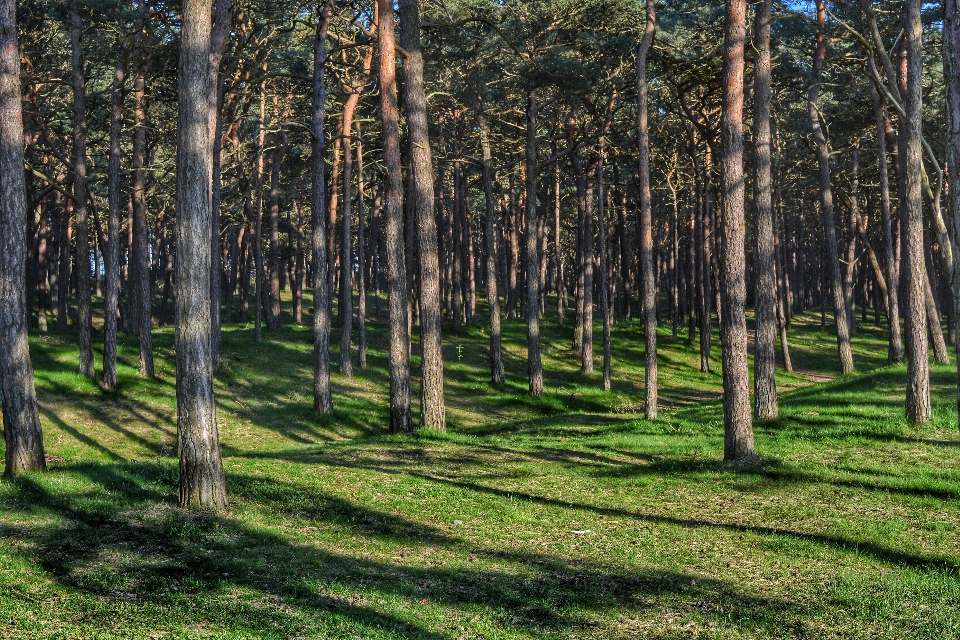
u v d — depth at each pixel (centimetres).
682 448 1742
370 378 3428
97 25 2881
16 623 718
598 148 3809
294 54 3716
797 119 4134
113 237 2859
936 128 3662
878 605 800
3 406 1498
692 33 3884
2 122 1495
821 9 3198
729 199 1512
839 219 5544
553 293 7900
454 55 3238
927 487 1271
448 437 2016
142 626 724
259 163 4000
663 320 5847
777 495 1287
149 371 3008
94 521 1084
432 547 1023
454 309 4569
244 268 5178
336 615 767
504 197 5481
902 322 6238
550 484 1416
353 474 1475
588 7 3075
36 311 5028
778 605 810
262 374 3259
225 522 1095
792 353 5000
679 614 792
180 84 1172
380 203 5162
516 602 827
